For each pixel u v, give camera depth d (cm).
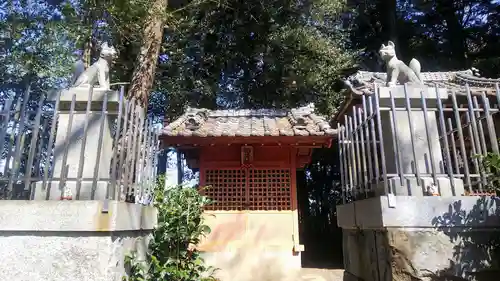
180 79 1012
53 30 587
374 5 1573
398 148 320
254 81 1123
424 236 299
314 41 963
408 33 1716
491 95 652
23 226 271
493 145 319
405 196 306
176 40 941
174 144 646
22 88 591
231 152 690
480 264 295
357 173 430
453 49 1708
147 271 350
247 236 648
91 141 333
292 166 685
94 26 626
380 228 315
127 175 326
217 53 1103
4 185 350
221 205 670
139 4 596
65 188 306
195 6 852
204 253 631
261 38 1059
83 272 268
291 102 1052
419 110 354
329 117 979
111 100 333
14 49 590
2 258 269
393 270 295
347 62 1020
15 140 316
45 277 267
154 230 407
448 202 305
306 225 1295
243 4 1022
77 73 386
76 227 272
